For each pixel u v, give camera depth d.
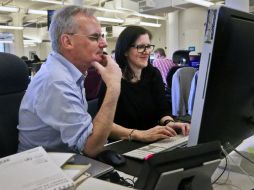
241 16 0.75
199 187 0.63
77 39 1.13
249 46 0.80
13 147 1.25
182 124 1.41
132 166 1.00
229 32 0.71
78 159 0.81
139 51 1.75
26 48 16.03
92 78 2.04
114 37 10.20
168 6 8.09
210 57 0.69
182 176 0.58
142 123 1.76
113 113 1.13
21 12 9.62
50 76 1.10
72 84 1.12
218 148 0.63
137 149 1.16
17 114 1.29
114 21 10.38
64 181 0.57
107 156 1.03
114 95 1.15
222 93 0.75
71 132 1.06
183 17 10.78
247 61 0.81
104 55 1.22
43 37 13.36
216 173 0.91
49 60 1.18
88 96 2.02
